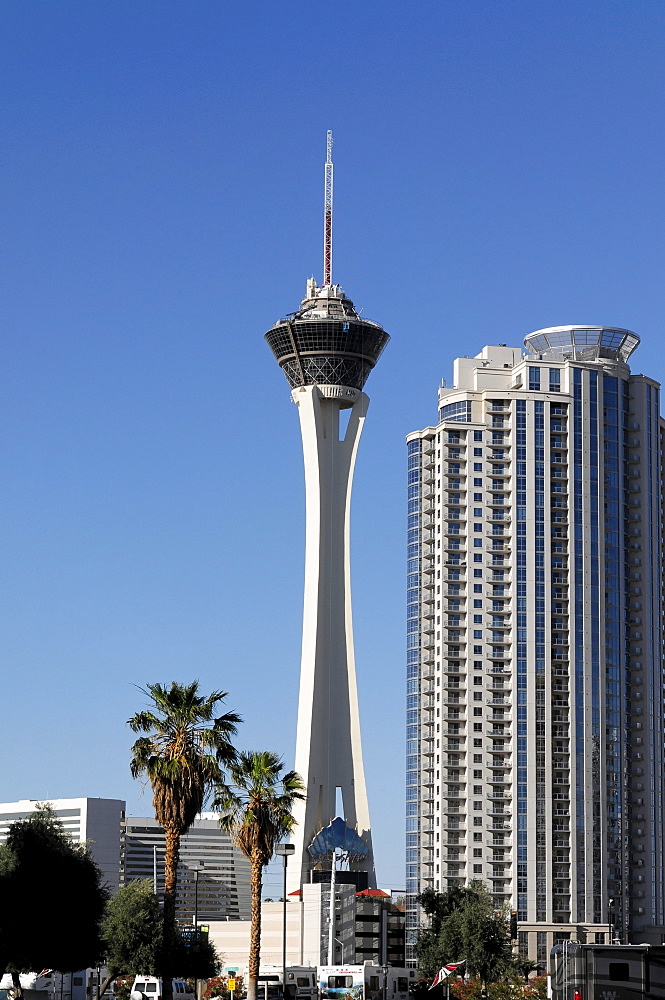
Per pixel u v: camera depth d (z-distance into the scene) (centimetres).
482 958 17562
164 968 8812
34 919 8762
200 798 8781
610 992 5894
